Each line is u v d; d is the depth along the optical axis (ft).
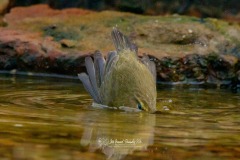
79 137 24.71
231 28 49.29
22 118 28.66
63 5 54.39
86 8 54.03
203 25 49.42
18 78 45.44
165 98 37.78
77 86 41.73
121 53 35.58
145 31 48.96
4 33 49.34
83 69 46.60
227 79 46.26
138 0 53.21
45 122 27.84
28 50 47.80
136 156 21.95
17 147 22.21
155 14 53.36
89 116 30.32
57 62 47.11
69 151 22.04
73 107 33.12
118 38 36.86
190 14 53.01
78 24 50.67
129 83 33.53
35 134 24.80
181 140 24.99
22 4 54.65
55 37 49.47
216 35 48.44
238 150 23.39
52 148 22.34
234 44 47.93
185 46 47.88
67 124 27.63
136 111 32.63
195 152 22.91
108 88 34.01
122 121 29.19
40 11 53.31
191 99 37.76
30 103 33.78
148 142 24.39
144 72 34.45
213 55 46.70
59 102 34.63
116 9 53.72
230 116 31.71
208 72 46.52
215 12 52.49
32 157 20.80
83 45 48.01
